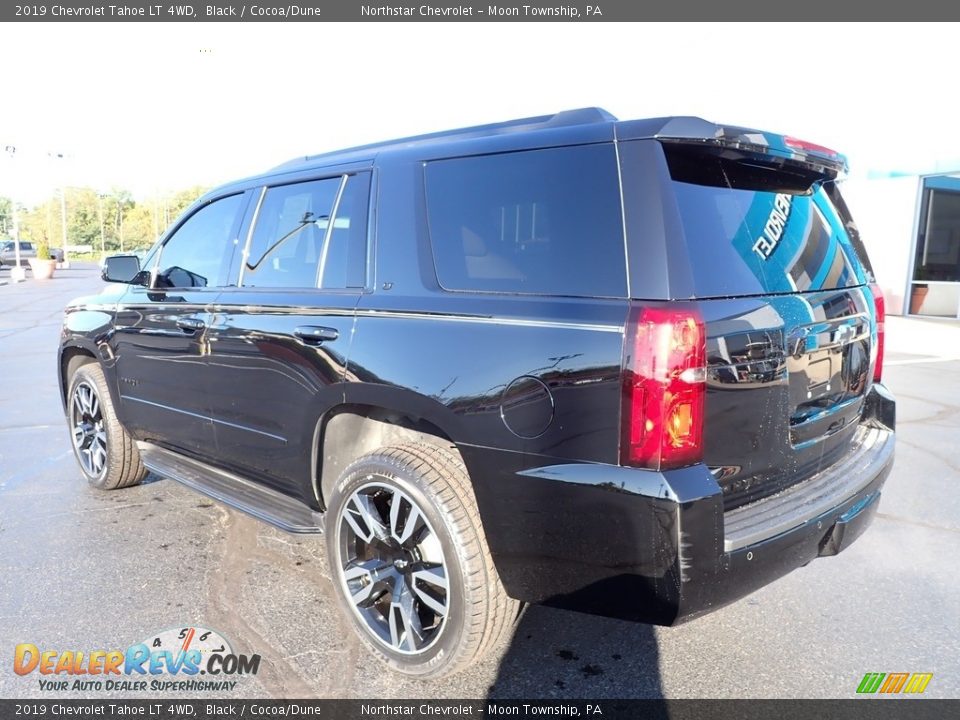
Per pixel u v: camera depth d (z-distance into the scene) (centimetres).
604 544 225
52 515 441
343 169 328
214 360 362
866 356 316
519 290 251
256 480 366
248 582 352
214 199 407
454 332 258
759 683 274
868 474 287
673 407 214
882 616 323
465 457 253
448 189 284
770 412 247
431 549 268
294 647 297
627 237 230
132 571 363
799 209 292
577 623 317
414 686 272
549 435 232
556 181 251
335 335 295
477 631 257
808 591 347
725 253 241
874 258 1714
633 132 239
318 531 318
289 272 342
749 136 242
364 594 285
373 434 318
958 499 473
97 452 484
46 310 1877
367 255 303
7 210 12200
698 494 214
